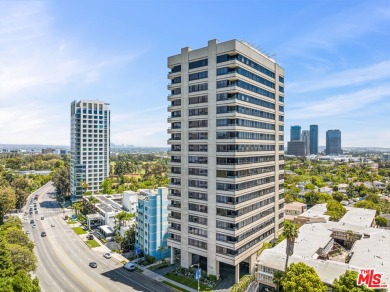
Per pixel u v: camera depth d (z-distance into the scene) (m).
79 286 78.12
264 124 97.81
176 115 94.56
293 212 154.75
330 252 97.88
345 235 108.38
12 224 113.88
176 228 92.56
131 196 150.75
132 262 95.25
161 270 89.69
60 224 145.88
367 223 121.50
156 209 98.38
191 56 89.69
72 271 88.44
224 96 82.69
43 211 174.50
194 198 87.81
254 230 89.94
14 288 56.78
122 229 115.81
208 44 85.81
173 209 93.00
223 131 82.25
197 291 75.88
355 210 144.88
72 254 103.56
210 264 83.62
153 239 97.56
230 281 82.31
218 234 81.94
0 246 68.94
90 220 137.38
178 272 87.31
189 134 90.00
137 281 81.81
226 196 80.88
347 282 58.78
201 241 85.75
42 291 74.69
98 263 95.25
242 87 83.94
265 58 98.25
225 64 82.19
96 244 114.69
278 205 107.81
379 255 83.50
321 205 159.12
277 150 107.25
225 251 80.94
